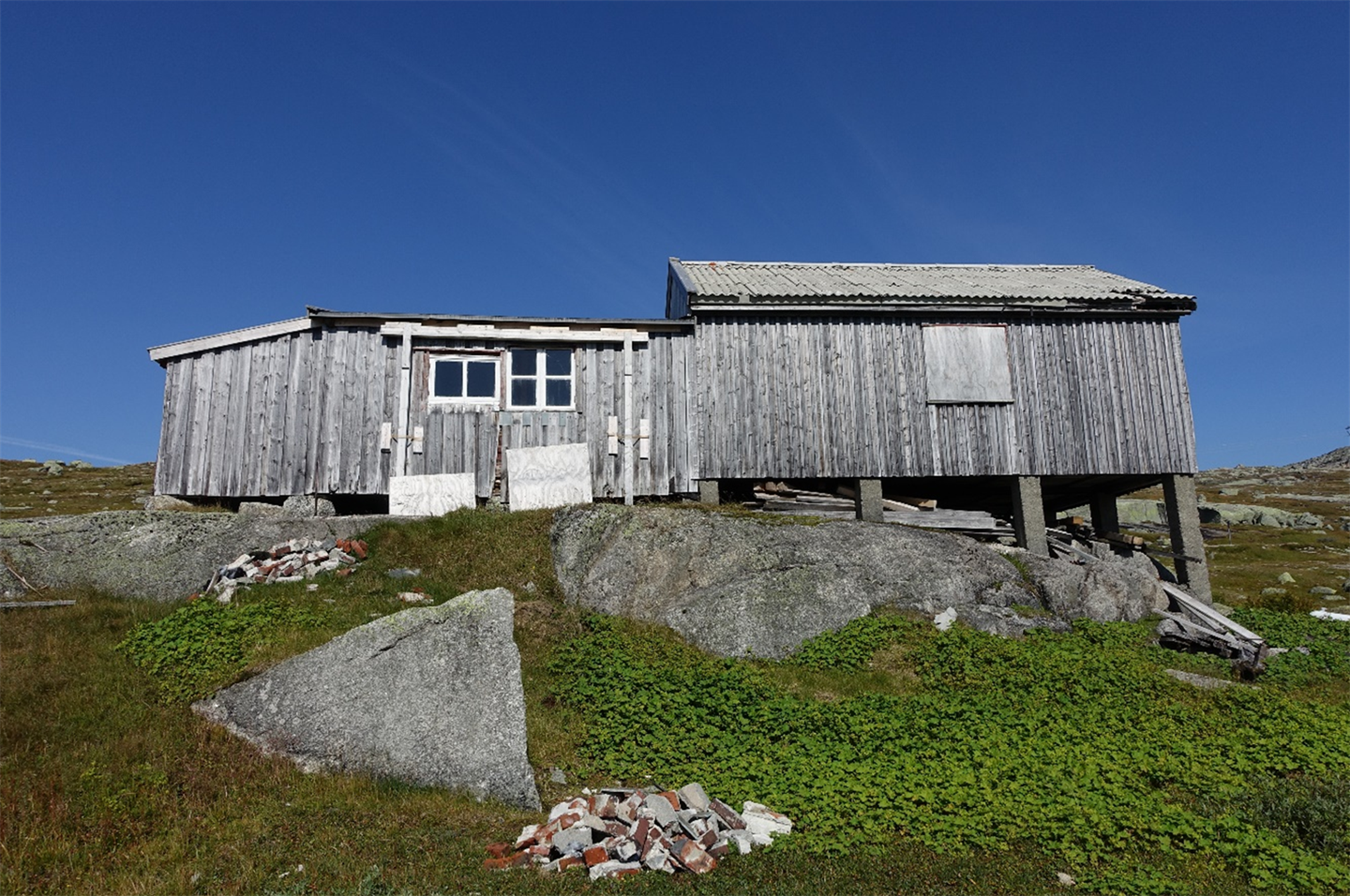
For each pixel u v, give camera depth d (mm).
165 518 16156
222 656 11828
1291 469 101812
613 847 8461
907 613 15711
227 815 8984
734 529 16844
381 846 8398
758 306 19844
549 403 19453
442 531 16812
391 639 11188
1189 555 20000
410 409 18875
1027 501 19938
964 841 8836
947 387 20172
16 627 12406
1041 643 15156
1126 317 20891
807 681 13445
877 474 19656
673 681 13031
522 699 10852
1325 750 11219
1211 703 13031
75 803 8852
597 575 15930
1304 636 17562
